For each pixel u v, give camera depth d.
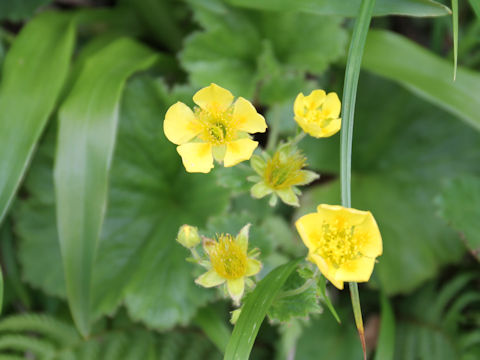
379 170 0.41
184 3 0.40
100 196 0.33
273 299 0.30
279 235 0.37
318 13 0.33
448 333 0.37
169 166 0.37
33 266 0.37
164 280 0.36
